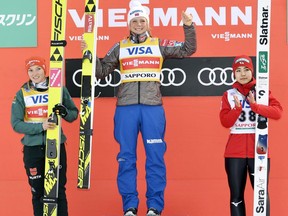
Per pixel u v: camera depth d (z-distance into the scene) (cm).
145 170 580
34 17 631
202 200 625
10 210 631
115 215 626
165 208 625
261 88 538
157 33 626
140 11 563
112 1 629
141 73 564
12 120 557
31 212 630
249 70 546
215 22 624
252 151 541
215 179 625
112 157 629
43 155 555
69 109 568
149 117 561
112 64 573
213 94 625
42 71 560
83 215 629
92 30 558
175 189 626
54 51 552
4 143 631
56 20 552
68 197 630
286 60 620
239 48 624
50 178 545
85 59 556
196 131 626
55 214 543
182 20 574
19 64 630
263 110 529
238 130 545
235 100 533
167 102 627
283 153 619
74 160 630
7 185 631
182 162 626
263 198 536
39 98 559
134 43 570
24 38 631
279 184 620
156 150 561
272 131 620
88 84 554
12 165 631
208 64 625
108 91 629
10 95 630
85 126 551
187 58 625
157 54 566
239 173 542
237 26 623
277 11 620
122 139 564
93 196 629
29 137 554
